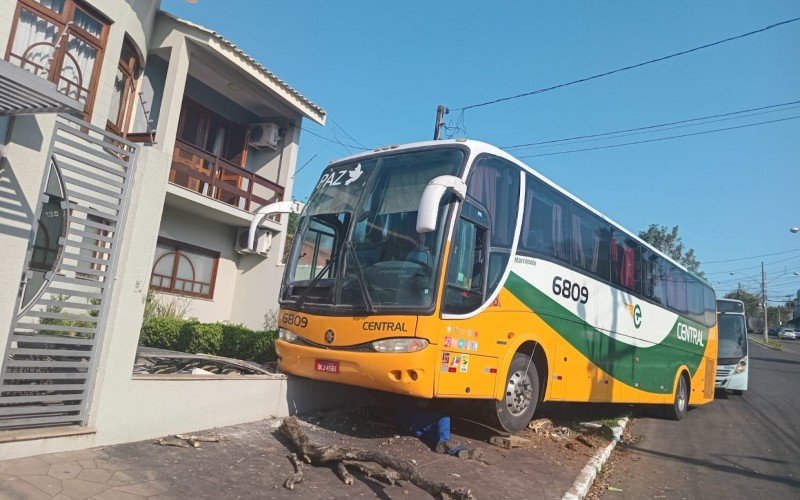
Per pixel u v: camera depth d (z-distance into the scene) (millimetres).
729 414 14766
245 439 6316
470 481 5969
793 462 9234
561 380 8602
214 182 14523
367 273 6727
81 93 10211
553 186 8977
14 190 4836
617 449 9320
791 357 41750
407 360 6078
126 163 5750
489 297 7074
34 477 4500
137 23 11953
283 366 7324
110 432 5488
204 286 15758
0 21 8906
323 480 5441
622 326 10719
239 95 16297
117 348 5559
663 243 47094
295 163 17094
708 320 15867
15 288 4832
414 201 6871
